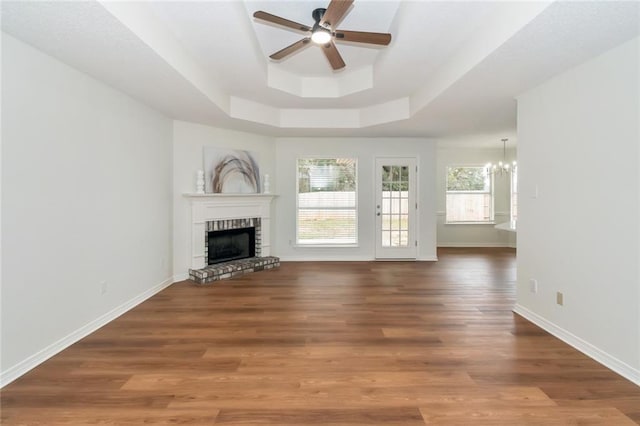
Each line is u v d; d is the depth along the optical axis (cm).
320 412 182
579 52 233
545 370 224
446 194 793
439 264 584
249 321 315
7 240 214
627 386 206
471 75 284
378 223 618
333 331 291
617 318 222
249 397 195
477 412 181
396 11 286
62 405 187
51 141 250
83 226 284
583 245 250
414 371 223
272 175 600
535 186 305
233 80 384
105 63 265
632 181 212
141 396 196
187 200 474
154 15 246
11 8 187
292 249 615
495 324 305
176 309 349
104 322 309
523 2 204
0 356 209
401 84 399
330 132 555
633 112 211
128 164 353
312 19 301
